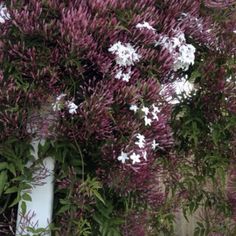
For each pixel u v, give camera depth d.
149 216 2.61
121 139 2.16
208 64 2.62
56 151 2.18
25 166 2.17
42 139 2.16
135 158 2.11
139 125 2.18
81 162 2.20
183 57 2.39
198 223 3.12
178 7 2.41
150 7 2.29
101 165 2.23
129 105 2.20
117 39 2.17
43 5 2.10
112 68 2.17
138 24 2.21
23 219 2.14
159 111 2.25
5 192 2.11
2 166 2.09
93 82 2.17
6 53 2.10
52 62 2.09
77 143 2.17
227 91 2.65
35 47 2.10
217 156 2.81
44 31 2.06
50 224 2.17
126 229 2.37
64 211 2.17
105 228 2.29
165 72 2.32
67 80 2.14
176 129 2.76
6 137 2.09
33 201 2.20
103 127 2.10
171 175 2.74
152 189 2.38
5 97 2.04
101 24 2.11
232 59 2.69
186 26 2.47
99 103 2.07
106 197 2.34
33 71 2.08
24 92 2.07
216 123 2.74
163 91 2.31
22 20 2.05
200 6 2.63
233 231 3.07
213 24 2.65
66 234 2.14
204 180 2.87
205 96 2.71
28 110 2.10
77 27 2.04
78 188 2.13
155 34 2.27
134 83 2.23
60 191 2.25
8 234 2.22
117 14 2.20
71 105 2.09
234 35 2.70
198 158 2.84
